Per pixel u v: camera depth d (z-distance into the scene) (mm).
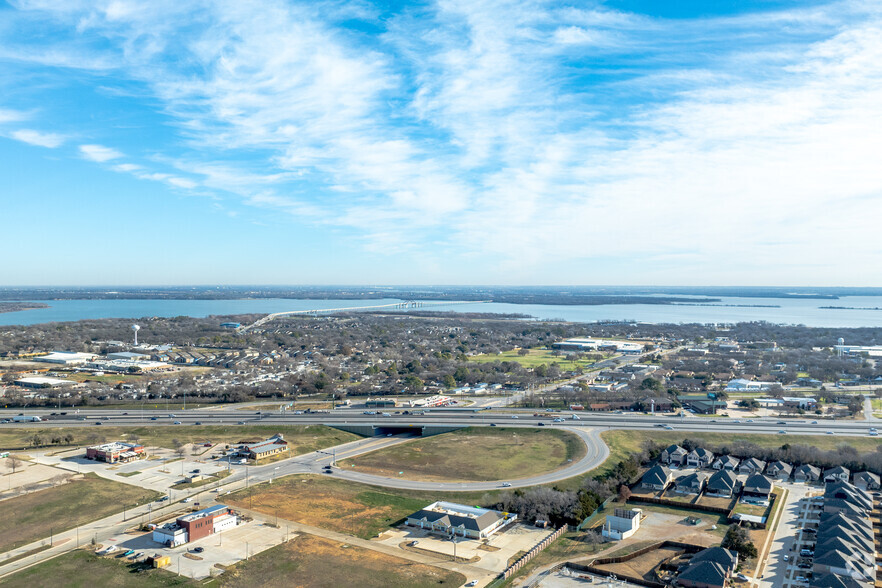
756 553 143250
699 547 147125
